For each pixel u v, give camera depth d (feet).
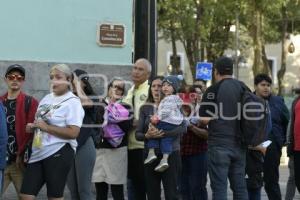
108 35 37.29
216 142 28.19
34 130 25.18
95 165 30.81
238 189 28.45
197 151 33.27
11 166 26.78
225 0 102.58
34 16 35.88
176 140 28.12
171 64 143.02
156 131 27.45
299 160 32.19
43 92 35.86
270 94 33.68
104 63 37.19
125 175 30.78
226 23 118.93
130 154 30.81
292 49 132.57
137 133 28.60
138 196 31.04
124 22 37.65
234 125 28.12
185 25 110.42
